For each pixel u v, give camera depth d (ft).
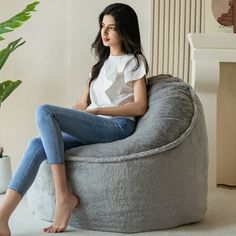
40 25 10.89
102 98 7.68
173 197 6.77
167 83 8.00
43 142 6.67
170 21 10.62
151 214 6.70
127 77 7.52
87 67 10.85
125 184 6.53
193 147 7.01
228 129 10.37
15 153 11.17
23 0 10.87
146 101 7.57
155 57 10.73
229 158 10.41
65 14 10.87
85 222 6.84
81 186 6.71
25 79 11.00
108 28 7.66
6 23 8.98
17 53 10.91
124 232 6.73
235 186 10.37
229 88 10.29
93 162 6.61
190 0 10.53
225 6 10.44
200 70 9.19
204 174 7.32
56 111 6.84
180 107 7.26
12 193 6.48
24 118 11.09
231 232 6.75
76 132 7.05
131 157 6.52
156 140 6.70
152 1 10.59
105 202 6.64
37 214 7.50
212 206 8.33
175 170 6.73
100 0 10.73
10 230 6.82
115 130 7.31
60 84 10.99
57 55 10.94
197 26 10.59
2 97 9.53
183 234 6.64
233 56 9.17
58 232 6.66
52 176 6.98
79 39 10.80
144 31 10.80
